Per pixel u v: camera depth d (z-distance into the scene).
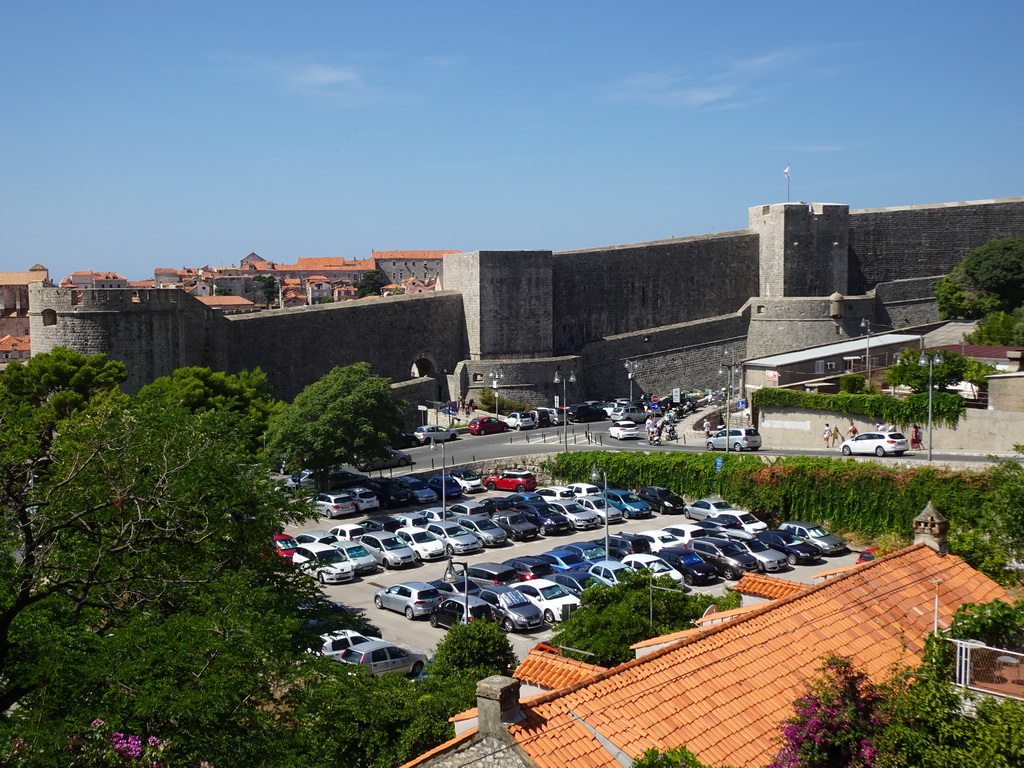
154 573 23.28
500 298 98.56
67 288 69.75
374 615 41.69
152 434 26.55
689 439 70.94
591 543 49.59
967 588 23.27
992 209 118.31
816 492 53.78
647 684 16.75
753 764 15.74
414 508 60.09
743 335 109.06
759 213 115.12
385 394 63.38
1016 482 30.62
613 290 106.94
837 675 17.00
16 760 16.23
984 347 72.00
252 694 20.12
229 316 80.69
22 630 19.36
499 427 82.50
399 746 23.20
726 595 32.53
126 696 18.14
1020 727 15.17
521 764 14.30
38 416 30.47
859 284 117.00
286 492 35.06
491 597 40.00
